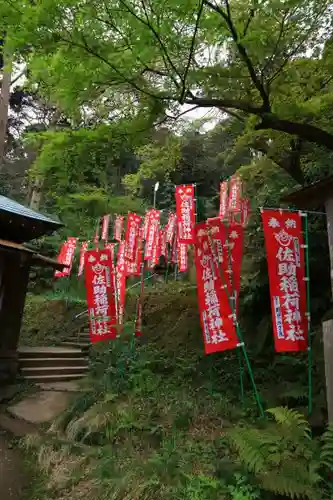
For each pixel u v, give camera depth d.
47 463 5.13
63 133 5.62
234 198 7.83
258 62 5.43
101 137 5.61
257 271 8.51
